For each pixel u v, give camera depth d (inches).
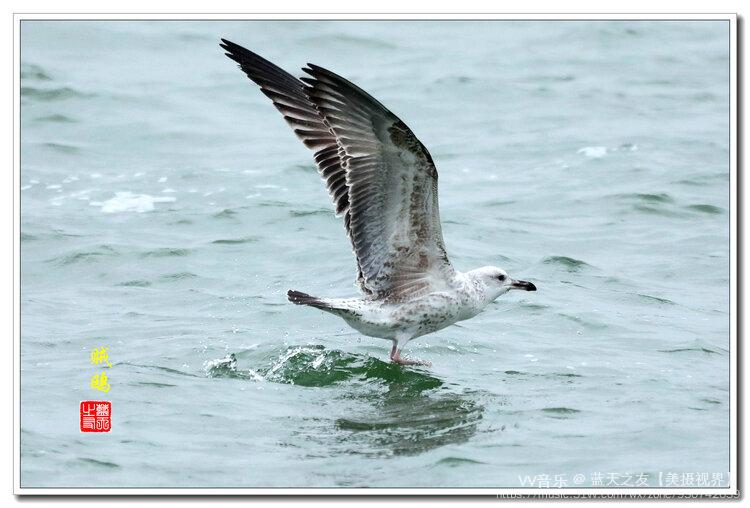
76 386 498.3
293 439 446.6
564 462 424.8
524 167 888.3
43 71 1055.6
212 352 549.0
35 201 802.8
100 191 824.9
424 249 504.1
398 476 411.8
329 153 506.9
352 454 431.8
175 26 1211.9
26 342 565.6
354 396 496.7
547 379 518.0
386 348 560.4
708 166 878.4
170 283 666.8
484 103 1042.1
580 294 640.4
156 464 420.5
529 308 615.8
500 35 1243.2
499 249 717.9
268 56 1137.4
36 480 404.8
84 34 1163.3
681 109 1027.9
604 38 1233.4
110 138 932.6
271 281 667.4
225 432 453.1
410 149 462.9
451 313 518.6
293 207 786.2
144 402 481.1
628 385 508.4
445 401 489.1
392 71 1119.0
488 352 556.4
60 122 957.2
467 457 426.9
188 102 1022.4
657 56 1184.8
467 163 898.1
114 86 1043.3
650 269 685.9
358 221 494.6
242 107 1024.2
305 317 604.1
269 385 509.4
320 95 467.2
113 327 589.3
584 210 792.3
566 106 1035.9
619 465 421.4
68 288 663.1
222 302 631.8
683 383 511.8
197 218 772.6
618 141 941.8
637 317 605.3
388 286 510.6
